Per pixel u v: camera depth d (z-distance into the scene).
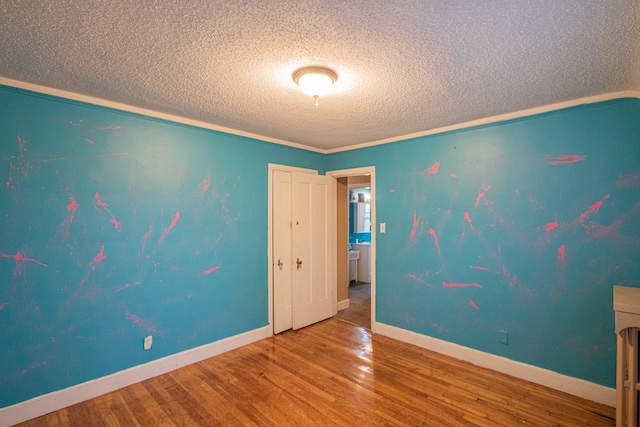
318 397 2.46
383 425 2.13
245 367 2.96
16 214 2.16
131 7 1.33
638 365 1.73
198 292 3.10
